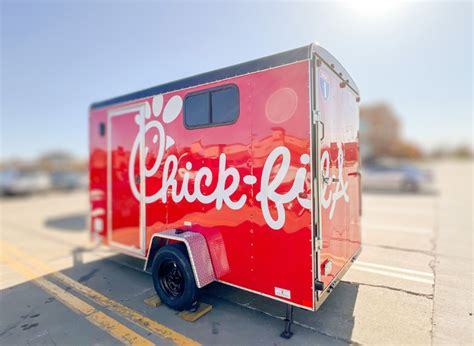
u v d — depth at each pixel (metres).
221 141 3.12
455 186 17.05
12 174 17.28
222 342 2.64
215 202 3.18
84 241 6.49
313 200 2.53
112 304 3.43
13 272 4.55
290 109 2.63
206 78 3.24
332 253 2.97
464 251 5.15
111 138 4.55
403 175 14.08
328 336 2.71
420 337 2.68
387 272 4.23
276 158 2.72
